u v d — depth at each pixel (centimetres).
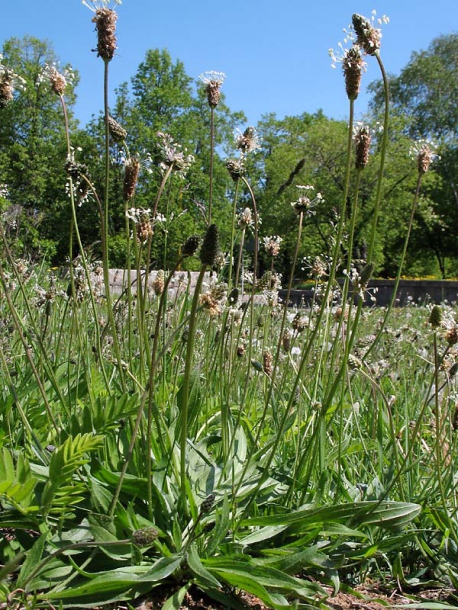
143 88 3778
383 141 282
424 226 5303
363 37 264
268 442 358
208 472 305
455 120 5316
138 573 235
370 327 837
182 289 598
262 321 501
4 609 208
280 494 309
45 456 275
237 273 351
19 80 279
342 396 317
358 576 287
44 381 388
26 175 3569
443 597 280
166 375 391
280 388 414
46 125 3766
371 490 325
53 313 500
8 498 228
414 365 595
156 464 280
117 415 287
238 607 244
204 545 261
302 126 5603
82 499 245
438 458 304
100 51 270
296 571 253
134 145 3591
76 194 307
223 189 3206
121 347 432
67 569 234
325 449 356
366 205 4081
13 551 241
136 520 245
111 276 838
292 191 3825
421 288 2541
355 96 271
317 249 3750
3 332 445
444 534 299
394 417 456
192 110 3969
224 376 387
